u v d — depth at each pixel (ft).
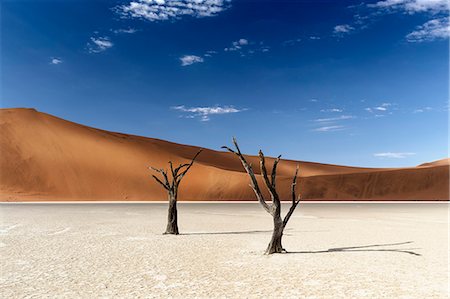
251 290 31.01
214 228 77.25
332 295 29.66
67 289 31.24
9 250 49.16
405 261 42.70
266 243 56.29
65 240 58.23
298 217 103.81
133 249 50.29
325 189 254.06
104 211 120.06
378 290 31.01
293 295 29.66
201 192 228.63
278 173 328.08
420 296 29.45
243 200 226.99
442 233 68.23
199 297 29.17
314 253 47.88
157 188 222.69
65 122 270.46
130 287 31.86
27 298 28.91
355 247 52.70
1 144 225.76
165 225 80.43
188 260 43.09
